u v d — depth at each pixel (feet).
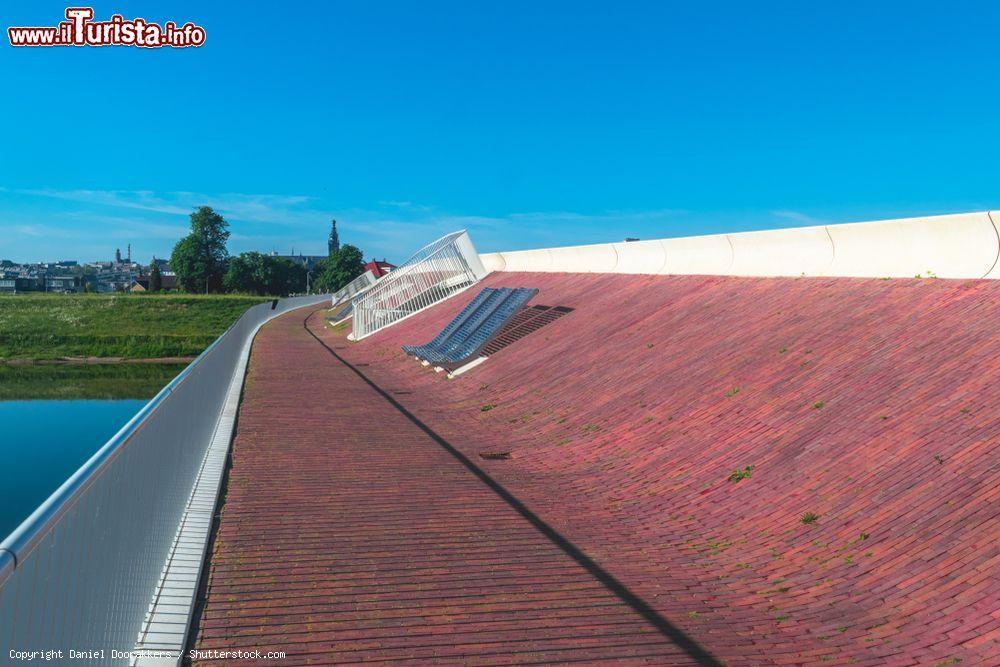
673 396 37.17
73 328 176.24
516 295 69.56
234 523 24.08
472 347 63.31
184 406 24.71
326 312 170.19
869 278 42.34
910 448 23.62
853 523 21.30
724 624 17.66
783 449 27.27
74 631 10.95
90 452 64.90
